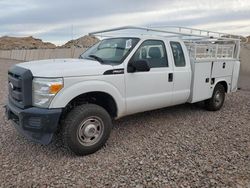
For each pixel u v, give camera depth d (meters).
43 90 3.84
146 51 5.08
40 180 3.48
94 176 3.56
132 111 4.95
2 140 4.84
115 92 4.53
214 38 6.58
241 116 6.40
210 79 6.46
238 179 3.43
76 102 4.37
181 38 6.09
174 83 5.54
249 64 12.83
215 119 6.14
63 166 3.86
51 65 4.24
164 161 3.96
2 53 49.97
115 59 4.80
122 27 5.44
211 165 3.81
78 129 4.07
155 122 5.88
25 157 4.16
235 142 4.70
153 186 3.30
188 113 6.63
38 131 3.89
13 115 4.34
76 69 4.10
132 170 3.70
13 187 3.32
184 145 4.57
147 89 5.04
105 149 4.44
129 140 4.82
